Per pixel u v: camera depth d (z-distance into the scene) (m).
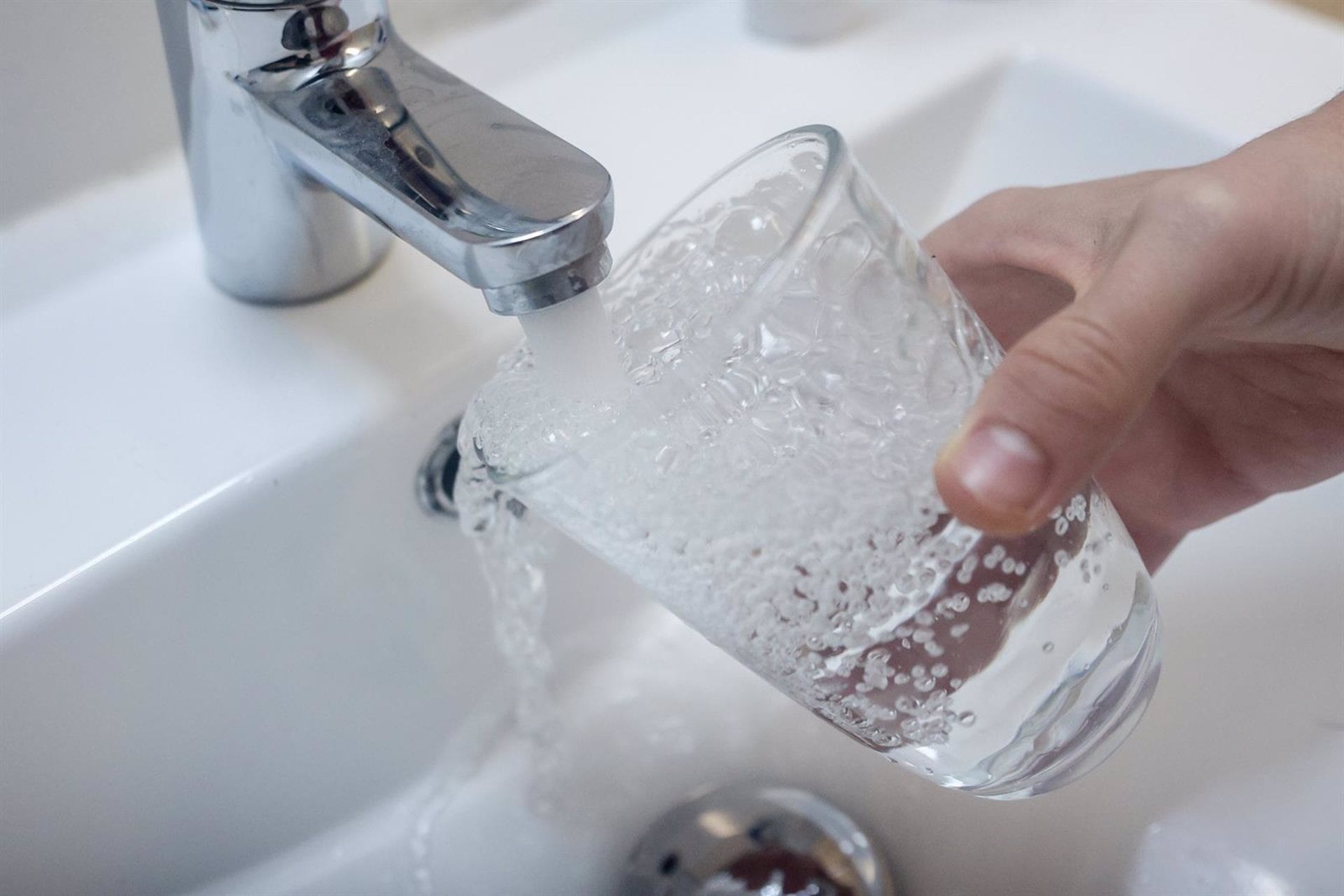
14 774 0.36
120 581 0.36
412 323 0.40
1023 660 0.31
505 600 0.40
